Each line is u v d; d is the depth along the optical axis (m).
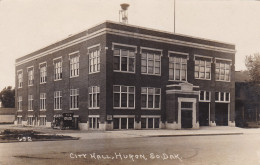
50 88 39.78
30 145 17.48
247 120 39.47
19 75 48.44
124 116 30.67
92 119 31.55
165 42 33.84
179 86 32.69
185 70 35.28
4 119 59.19
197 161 12.92
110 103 29.86
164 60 33.72
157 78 33.16
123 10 33.94
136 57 31.77
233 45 39.31
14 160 12.48
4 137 21.61
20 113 47.97
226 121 38.59
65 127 33.00
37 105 42.91
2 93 75.44
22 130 30.14
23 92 47.16
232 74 39.19
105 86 29.62
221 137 24.50
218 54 38.06
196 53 36.22
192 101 33.44
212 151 15.80
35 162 12.12
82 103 33.06
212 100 37.28
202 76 36.69
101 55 30.36
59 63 38.00
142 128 31.95
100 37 30.62
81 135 23.89
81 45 33.69
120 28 30.77
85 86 32.75
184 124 32.91
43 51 41.78
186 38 35.44
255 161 13.09
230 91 38.91
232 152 15.53
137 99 31.67
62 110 36.94
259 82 38.62
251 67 38.91
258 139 22.72
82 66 33.41
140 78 31.95
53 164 11.81
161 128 33.06
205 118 36.88
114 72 30.27
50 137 21.62
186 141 20.36
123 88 30.83
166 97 33.44
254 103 39.44
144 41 32.38
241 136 25.83
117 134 25.05
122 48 30.84
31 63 45.00
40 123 42.00
